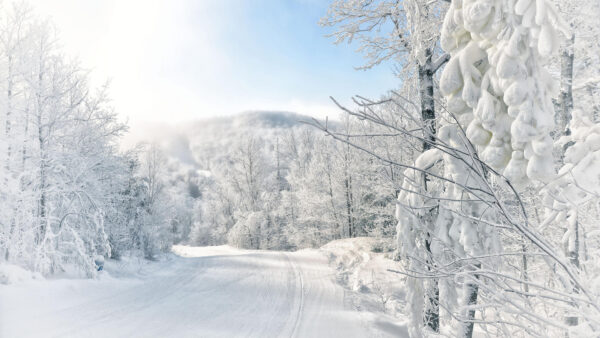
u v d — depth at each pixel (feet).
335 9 27.63
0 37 39.73
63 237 42.34
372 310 34.76
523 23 5.64
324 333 26.63
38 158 40.16
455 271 6.52
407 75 25.79
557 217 6.44
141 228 67.87
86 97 48.85
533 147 5.63
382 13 27.04
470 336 9.64
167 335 24.75
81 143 47.78
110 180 53.21
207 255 92.89
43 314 25.72
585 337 5.15
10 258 34.81
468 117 6.79
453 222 12.40
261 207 136.56
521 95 5.67
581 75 23.15
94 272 39.75
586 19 20.53
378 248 68.13
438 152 14.25
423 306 15.80
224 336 25.41
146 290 39.50
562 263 5.23
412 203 14.56
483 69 6.67
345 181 91.30
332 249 77.82
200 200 228.43
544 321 5.46
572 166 6.22
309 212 103.96
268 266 63.26
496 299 6.21
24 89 41.39
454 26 7.00
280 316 31.45
